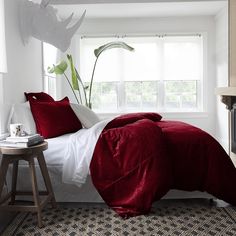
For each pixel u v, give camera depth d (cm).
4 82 275
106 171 249
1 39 269
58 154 260
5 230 211
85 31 526
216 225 216
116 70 529
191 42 522
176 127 284
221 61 483
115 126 278
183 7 464
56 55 483
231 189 246
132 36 522
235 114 400
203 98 525
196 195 262
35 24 317
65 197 265
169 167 244
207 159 251
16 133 227
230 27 420
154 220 225
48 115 287
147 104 537
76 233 206
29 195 251
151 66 527
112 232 207
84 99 532
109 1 436
